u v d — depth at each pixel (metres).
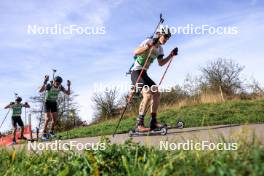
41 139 10.91
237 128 6.93
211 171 3.09
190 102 17.33
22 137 14.10
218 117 10.62
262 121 8.64
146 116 14.59
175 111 14.15
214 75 28.84
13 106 13.96
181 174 3.38
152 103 7.71
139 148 4.50
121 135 8.72
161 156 3.93
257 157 2.99
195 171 3.21
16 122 13.95
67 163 4.59
